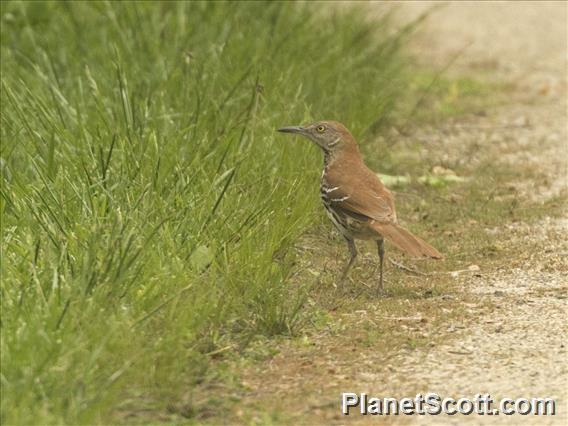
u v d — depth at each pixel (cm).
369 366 955
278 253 1160
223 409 876
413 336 1018
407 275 1208
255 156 1303
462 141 1722
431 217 1398
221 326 1007
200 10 1688
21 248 1041
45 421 795
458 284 1170
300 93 1538
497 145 1702
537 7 2630
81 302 926
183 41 1619
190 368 921
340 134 1220
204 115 1381
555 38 2381
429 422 856
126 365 857
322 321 1045
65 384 842
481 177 1547
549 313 1072
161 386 887
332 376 937
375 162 1549
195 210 1138
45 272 988
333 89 1606
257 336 1004
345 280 1177
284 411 875
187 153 1275
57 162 1245
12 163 1286
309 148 1370
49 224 1091
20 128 1316
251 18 1712
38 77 1523
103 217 1091
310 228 1292
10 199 1159
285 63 1603
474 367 949
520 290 1145
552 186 1512
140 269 1001
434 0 2597
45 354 865
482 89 1998
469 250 1274
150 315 929
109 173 1197
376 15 2016
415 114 1819
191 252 1062
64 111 1395
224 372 935
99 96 1380
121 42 1616
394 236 1095
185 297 991
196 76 1492
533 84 2052
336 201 1156
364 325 1045
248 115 1391
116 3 1703
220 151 1296
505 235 1328
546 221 1377
